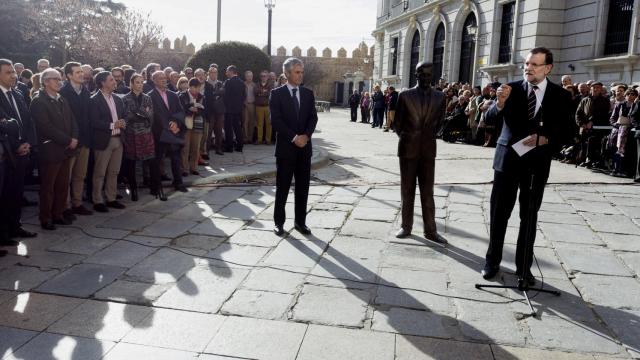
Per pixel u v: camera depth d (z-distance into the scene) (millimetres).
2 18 27906
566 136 3998
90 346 3076
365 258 4691
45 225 5352
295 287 3998
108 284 3998
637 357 3092
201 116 8281
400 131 5207
